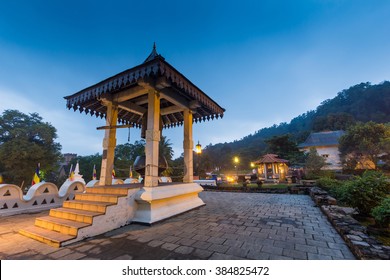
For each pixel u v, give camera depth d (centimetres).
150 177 492
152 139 507
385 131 2062
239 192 1175
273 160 2255
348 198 563
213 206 677
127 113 793
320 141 3228
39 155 2502
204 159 3044
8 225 446
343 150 2528
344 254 271
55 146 2922
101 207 400
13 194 565
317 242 320
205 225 431
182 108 714
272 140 3372
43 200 639
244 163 5334
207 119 819
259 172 2598
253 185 1692
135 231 392
